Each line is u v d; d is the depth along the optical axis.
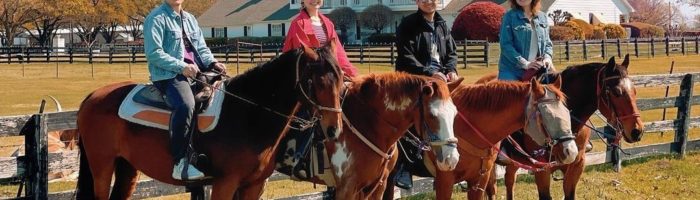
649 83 12.07
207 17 80.88
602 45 40.88
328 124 5.71
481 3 45.78
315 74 5.71
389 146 6.48
